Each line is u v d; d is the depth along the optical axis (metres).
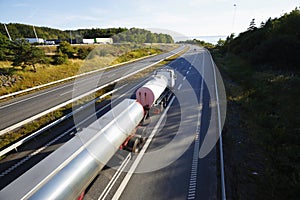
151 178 7.43
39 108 15.77
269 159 8.15
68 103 15.84
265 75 19.00
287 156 8.19
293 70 19.53
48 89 22.22
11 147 8.98
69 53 40.22
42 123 12.71
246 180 7.06
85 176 5.51
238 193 6.47
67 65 33.69
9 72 23.92
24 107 16.09
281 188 6.57
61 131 11.38
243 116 12.52
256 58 24.27
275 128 10.04
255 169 7.64
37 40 64.75
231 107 14.12
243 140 9.75
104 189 6.91
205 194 6.58
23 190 4.47
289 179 6.94
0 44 31.16
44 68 29.75
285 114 11.43
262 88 15.82
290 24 24.67
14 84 22.11
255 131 10.42
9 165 8.33
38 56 27.84
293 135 9.35
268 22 35.78
